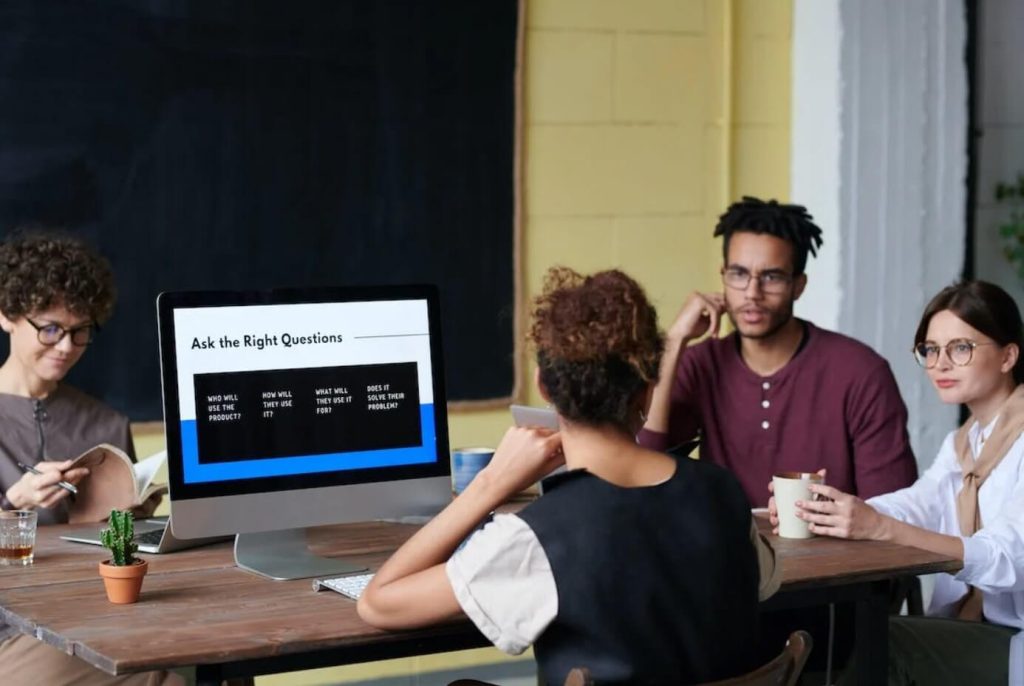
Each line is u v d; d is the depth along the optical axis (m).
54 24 3.37
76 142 3.41
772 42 4.21
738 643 1.67
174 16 3.49
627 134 4.03
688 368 3.02
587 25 3.96
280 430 2.18
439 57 3.77
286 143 3.63
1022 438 2.49
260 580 2.06
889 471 2.84
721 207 4.17
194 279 3.56
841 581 2.09
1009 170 4.52
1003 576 2.30
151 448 3.54
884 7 4.11
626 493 1.62
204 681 1.70
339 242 3.70
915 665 2.46
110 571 1.88
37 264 2.46
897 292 4.20
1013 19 4.47
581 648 1.59
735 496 1.70
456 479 2.69
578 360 1.63
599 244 4.02
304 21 3.62
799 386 2.91
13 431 2.54
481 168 3.84
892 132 4.15
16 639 2.18
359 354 2.26
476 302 3.86
